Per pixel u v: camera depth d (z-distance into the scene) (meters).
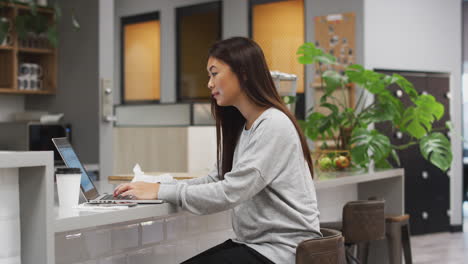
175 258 2.75
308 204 2.11
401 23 7.29
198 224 2.88
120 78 9.34
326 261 2.08
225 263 2.05
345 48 7.06
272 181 2.07
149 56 9.02
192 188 2.07
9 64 5.43
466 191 9.41
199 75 8.45
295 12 7.52
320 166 4.32
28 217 1.78
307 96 7.29
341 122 4.80
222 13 8.16
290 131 2.07
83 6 5.60
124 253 2.47
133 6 9.16
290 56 7.56
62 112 5.75
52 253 1.74
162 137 6.31
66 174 1.98
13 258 1.78
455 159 7.92
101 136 5.51
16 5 5.32
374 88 4.82
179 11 8.63
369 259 4.41
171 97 8.73
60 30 5.76
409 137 7.51
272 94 2.17
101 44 5.50
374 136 4.61
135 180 2.57
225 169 2.34
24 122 5.18
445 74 7.78
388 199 4.51
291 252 2.06
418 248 6.87
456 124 7.89
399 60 7.27
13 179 1.78
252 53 2.15
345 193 4.45
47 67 5.81
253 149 2.05
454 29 7.82
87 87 5.57
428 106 4.97
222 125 2.34
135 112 6.58
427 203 7.72
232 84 2.15
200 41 8.42
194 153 6.13
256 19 7.87
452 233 7.91
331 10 7.13
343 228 3.25
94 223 1.84
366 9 6.97
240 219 2.17
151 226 2.61
